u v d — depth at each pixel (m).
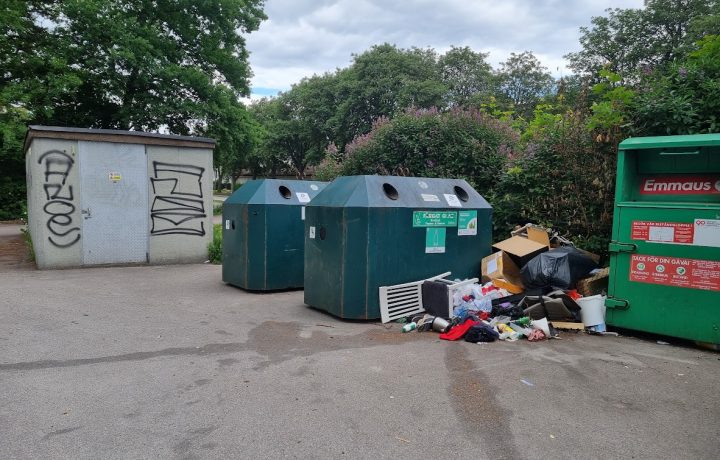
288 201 7.78
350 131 38.97
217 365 4.19
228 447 2.83
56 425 3.08
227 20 22.73
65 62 18.17
